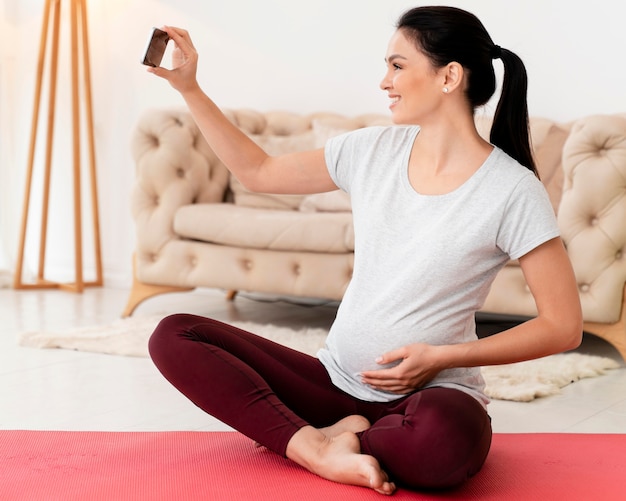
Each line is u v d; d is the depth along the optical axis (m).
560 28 3.55
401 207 1.60
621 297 2.82
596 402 2.34
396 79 1.59
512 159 1.57
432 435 1.44
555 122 3.42
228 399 1.58
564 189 2.94
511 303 2.95
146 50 1.63
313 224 3.23
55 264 4.98
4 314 3.75
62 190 4.93
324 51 4.13
